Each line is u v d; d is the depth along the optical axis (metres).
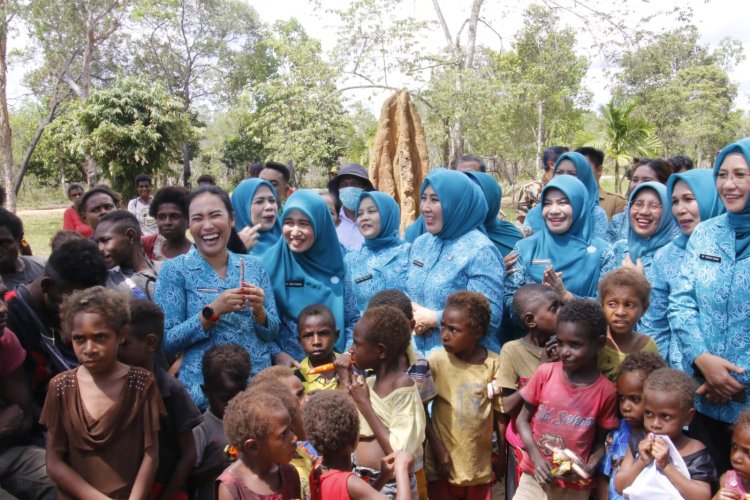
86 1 28.88
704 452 3.23
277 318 4.20
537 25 29.55
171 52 43.81
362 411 3.28
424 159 9.37
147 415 3.17
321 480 2.86
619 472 3.26
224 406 3.61
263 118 21.97
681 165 7.65
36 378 3.76
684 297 3.93
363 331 3.37
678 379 3.15
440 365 3.97
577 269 4.73
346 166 7.29
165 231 5.38
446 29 23.16
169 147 22.16
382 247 5.34
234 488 2.72
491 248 4.47
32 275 4.64
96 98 21.17
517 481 4.00
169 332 3.88
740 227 3.73
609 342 3.81
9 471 3.54
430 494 3.96
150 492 3.25
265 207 5.38
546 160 7.61
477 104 20.16
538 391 3.60
